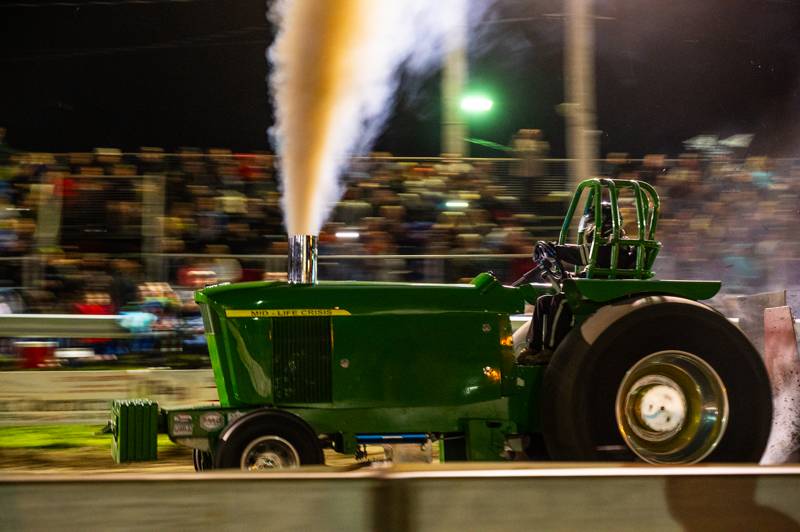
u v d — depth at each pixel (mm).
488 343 8789
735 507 5023
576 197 9523
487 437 8703
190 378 14977
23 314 15383
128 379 14797
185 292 15977
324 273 16078
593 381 8469
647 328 8609
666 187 17672
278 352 8516
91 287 15812
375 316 8641
